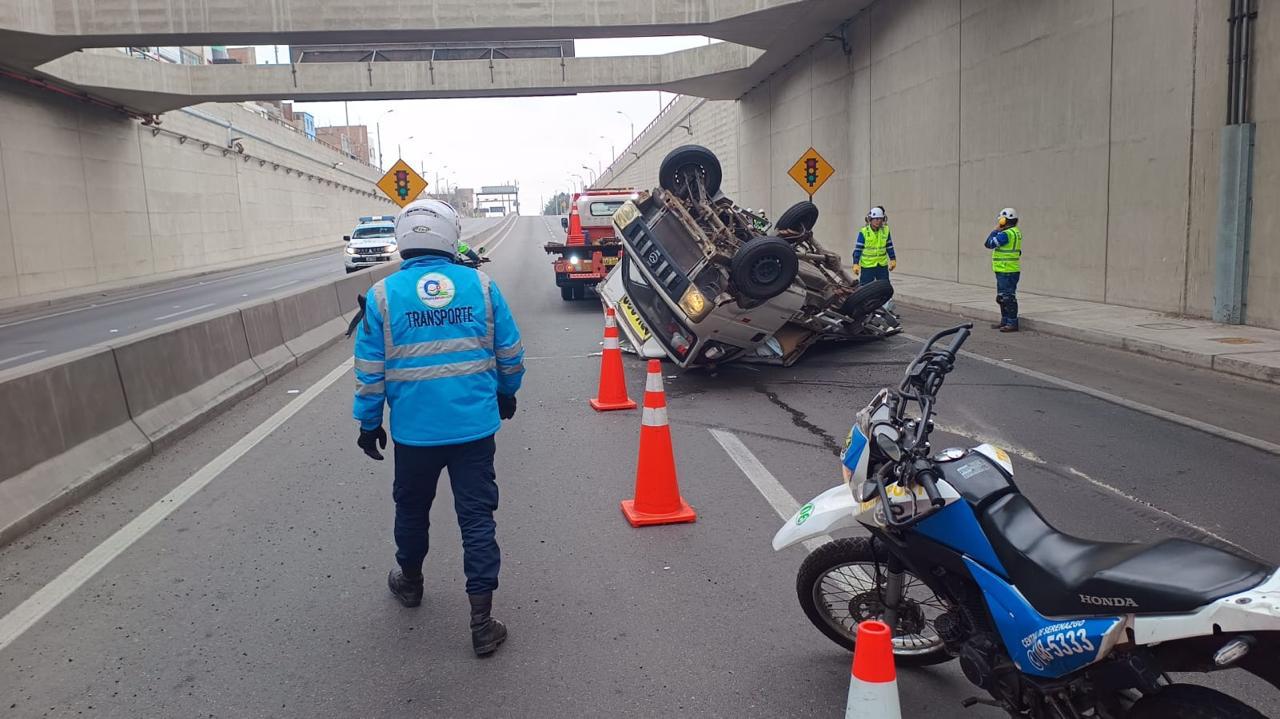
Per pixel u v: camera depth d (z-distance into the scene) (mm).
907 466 3035
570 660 3984
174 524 5836
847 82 27297
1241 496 6020
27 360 14492
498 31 25578
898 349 12344
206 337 9422
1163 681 3662
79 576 5004
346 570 5051
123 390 7438
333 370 11758
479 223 107812
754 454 7320
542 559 5168
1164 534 5355
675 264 9961
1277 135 11711
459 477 4141
